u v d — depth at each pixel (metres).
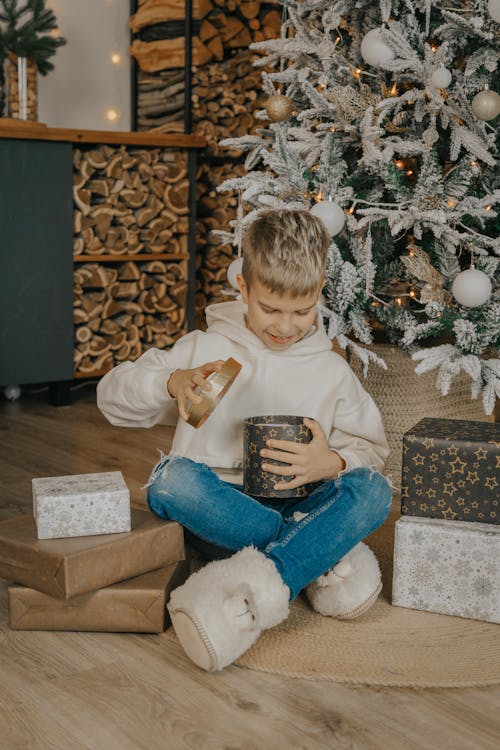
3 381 2.93
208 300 3.82
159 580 1.37
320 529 1.34
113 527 1.37
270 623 1.25
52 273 2.97
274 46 2.18
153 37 3.69
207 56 3.64
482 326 1.92
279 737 1.10
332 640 1.35
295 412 1.52
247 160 2.26
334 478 1.43
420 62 1.91
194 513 1.40
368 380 2.14
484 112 1.85
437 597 1.44
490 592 1.41
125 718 1.13
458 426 1.53
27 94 2.94
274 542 1.33
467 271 1.87
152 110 3.77
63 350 3.02
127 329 3.26
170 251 3.34
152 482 1.45
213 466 1.52
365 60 2.04
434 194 1.95
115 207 3.16
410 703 1.19
